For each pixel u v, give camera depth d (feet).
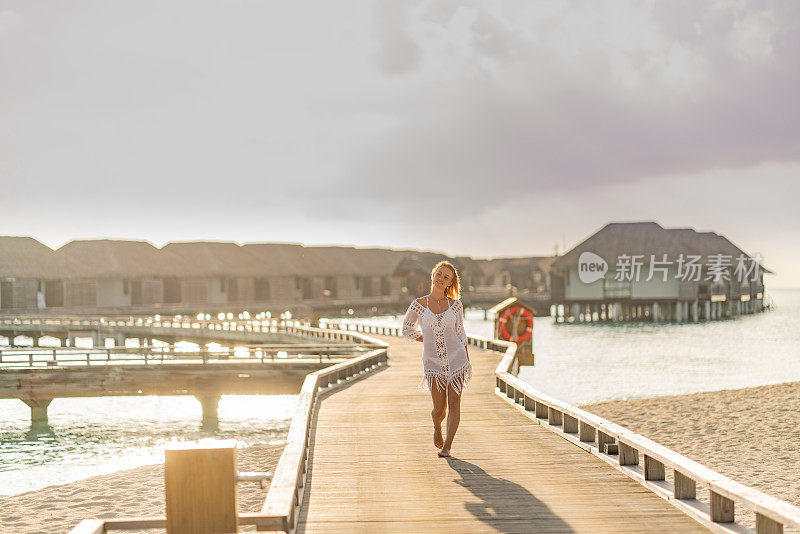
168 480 12.94
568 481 25.59
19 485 59.00
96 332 186.39
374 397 52.95
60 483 59.41
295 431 28.09
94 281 261.44
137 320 185.88
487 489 24.56
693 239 294.05
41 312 234.17
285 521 17.48
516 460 29.19
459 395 27.58
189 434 81.71
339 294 369.50
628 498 23.25
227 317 245.65
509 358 65.77
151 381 87.76
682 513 21.48
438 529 20.25
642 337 225.15
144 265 270.05
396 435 35.70
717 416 66.95
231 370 87.97
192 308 265.54
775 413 65.82
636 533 19.65
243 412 96.89
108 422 89.56
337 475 26.86
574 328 267.18
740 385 116.78
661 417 69.05
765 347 187.93
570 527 20.25
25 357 159.74
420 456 30.22
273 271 323.98
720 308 307.99
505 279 497.05
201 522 12.91
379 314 352.49
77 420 91.09
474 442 33.40
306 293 352.28
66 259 253.65
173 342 180.04
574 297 288.10
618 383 120.98
